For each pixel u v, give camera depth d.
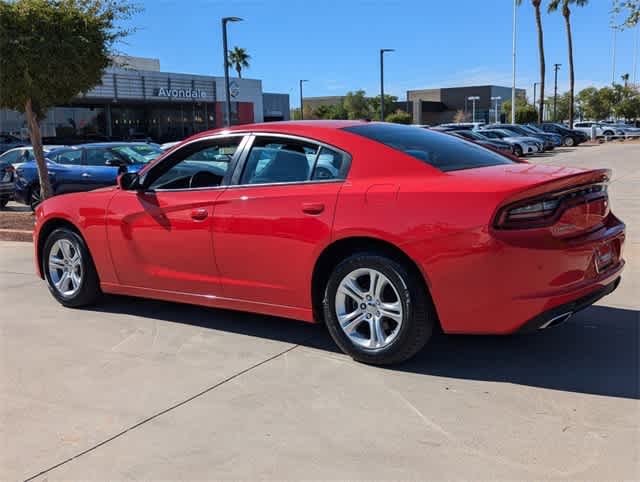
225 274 4.79
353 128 4.54
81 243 5.73
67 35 10.09
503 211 3.64
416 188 3.94
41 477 3.06
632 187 14.38
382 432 3.37
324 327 5.18
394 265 3.97
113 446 3.33
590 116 79.81
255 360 4.48
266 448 3.25
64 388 4.10
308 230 4.26
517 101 85.88
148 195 5.23
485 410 3.58
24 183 12.80
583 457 3.05
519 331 3.76
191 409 3.73
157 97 39.38
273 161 4.62
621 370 4.09
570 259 3.75
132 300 6.20
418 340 4.02
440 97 93.50
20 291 6.66
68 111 37.28
